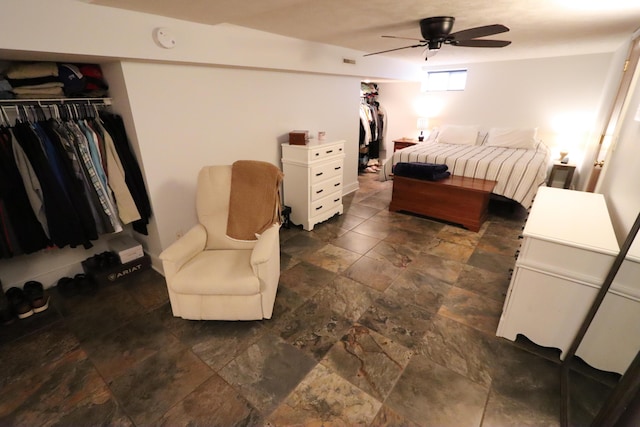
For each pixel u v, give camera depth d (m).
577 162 4.60
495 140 4.80
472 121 5.44
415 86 5.84
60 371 1.69
